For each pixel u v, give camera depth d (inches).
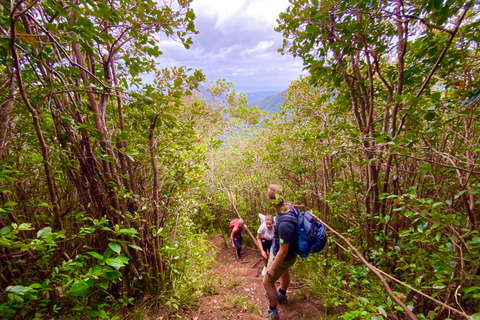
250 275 153.6
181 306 102.3
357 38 83.0
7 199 60.1
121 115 88.9
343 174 141.3
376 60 85.7
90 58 79.6
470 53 67.1
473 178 68.0
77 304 57.2
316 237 92.0
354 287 97.5
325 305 101.0
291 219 93.9
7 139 62.8
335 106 130.6
